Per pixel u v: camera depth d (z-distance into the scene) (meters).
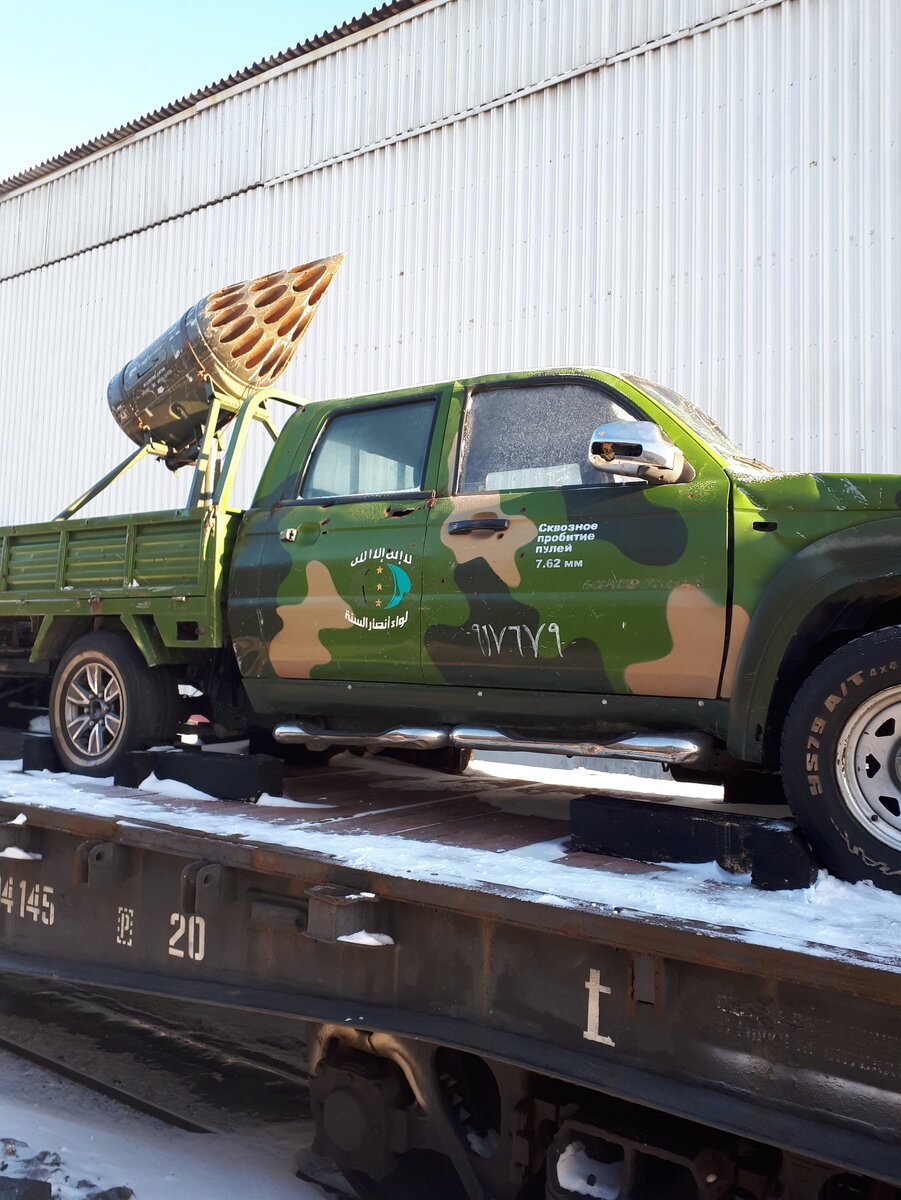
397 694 3.63
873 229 8.49
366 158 11.70
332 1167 3.18
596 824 2.92
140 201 13.96
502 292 10.46
